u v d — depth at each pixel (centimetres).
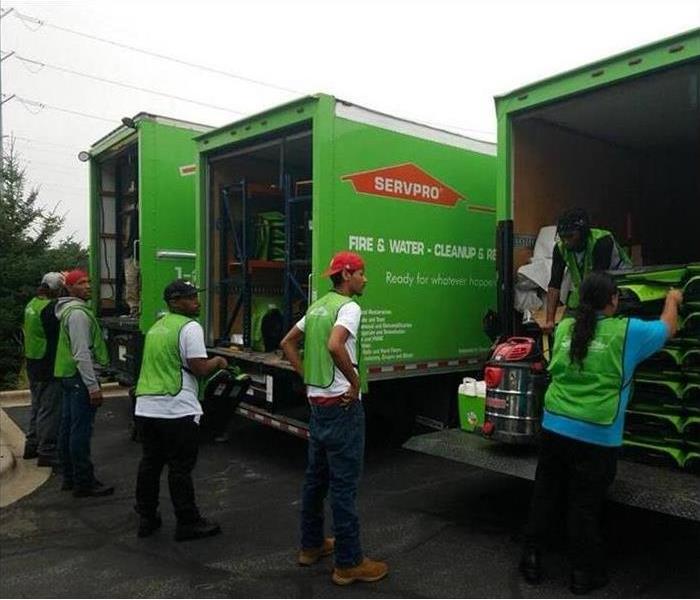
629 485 341
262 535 422
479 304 631
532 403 396
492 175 645
